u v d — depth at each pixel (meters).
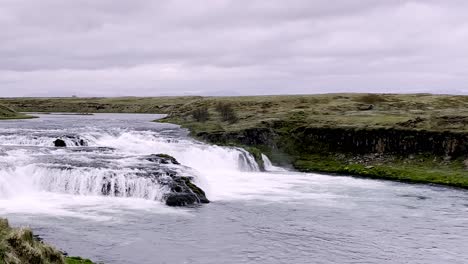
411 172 77.06
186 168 58.94
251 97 188.38
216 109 142.62
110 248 35.53
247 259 35.47
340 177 76.00
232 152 79.06
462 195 62.06
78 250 34.53
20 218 41.47
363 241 40.84
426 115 103.12
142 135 89.31
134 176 51.75
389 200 57.88
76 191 51.00
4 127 101.00
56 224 40.38
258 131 94.69
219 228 42.69
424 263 36.16
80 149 70.19
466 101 162.75
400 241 41.12
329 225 45.28
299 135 95.88
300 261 35.59
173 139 86.31
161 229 41.19
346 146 91.38
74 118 150.50
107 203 48.25
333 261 35.88
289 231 42.88
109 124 118.31
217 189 60.78
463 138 81.81
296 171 82.31
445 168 78.44
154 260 33.94
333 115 116.88
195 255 35.59
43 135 79.19
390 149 87.50
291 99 164.38
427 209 53.25
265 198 56.28
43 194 50.03
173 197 49.44
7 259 20.42
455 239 42.00
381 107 145.62
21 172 51.06
